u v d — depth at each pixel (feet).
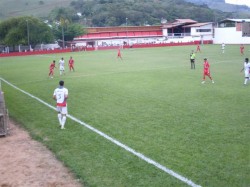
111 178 27.37
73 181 27.58
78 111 51.24
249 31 276.00
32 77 97.91
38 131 41.96
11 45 271.08
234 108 49.29
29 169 30.42
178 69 104.58
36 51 233.96
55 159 32.60
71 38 309.01
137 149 33.50
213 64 118.62
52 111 52.65
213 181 26.07
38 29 273.54
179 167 28.78
